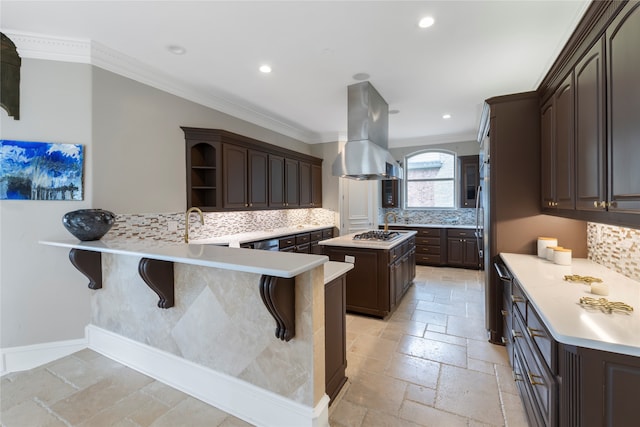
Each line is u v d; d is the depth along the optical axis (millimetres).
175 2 1980
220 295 1790
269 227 5051
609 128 1297
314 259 1508
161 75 3104
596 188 1429
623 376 990
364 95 3361
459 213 6344
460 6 2021
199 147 3727
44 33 2330
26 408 1774
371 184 6117
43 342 2430
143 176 3010
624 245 1884
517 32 2330
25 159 2342
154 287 1872
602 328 1115
